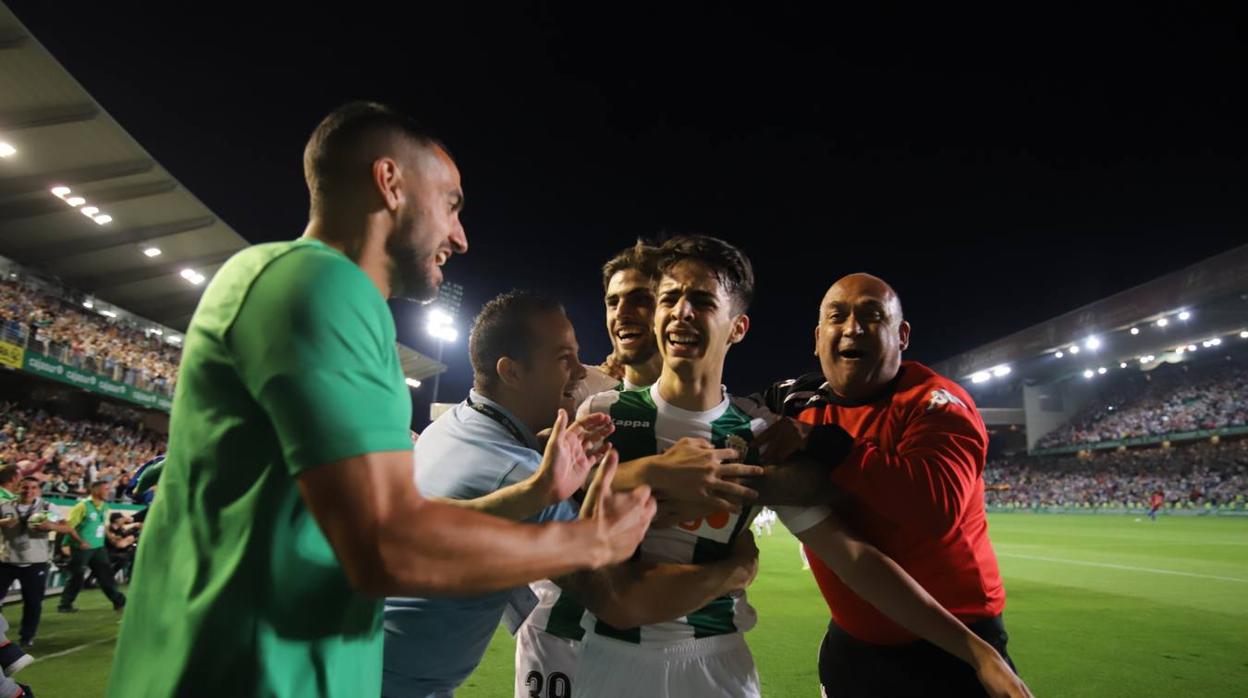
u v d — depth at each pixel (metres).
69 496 12.35
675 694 1.93
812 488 1.84
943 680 2.08
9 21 11.98
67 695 4.80
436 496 1.89
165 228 19.62
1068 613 7.71
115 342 21.30
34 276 20.33
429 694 1.90
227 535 1.09
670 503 1.82
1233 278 29.66
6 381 18.11
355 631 1.20
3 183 16.27
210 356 1.12
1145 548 15.89
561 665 2.20
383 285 1.34
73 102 14.28
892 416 2.30
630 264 3.12
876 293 2.44
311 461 0.98
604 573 1.81
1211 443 40.59
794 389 2.85
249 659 1.06
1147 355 41.91
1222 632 6.72
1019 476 50.47
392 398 1.10
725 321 2.07
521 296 2.23
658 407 2.09
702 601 1.81
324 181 1.31
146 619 1.13
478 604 1.87
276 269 1.10
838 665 2.35
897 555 2.13
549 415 2.22
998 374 46.75
